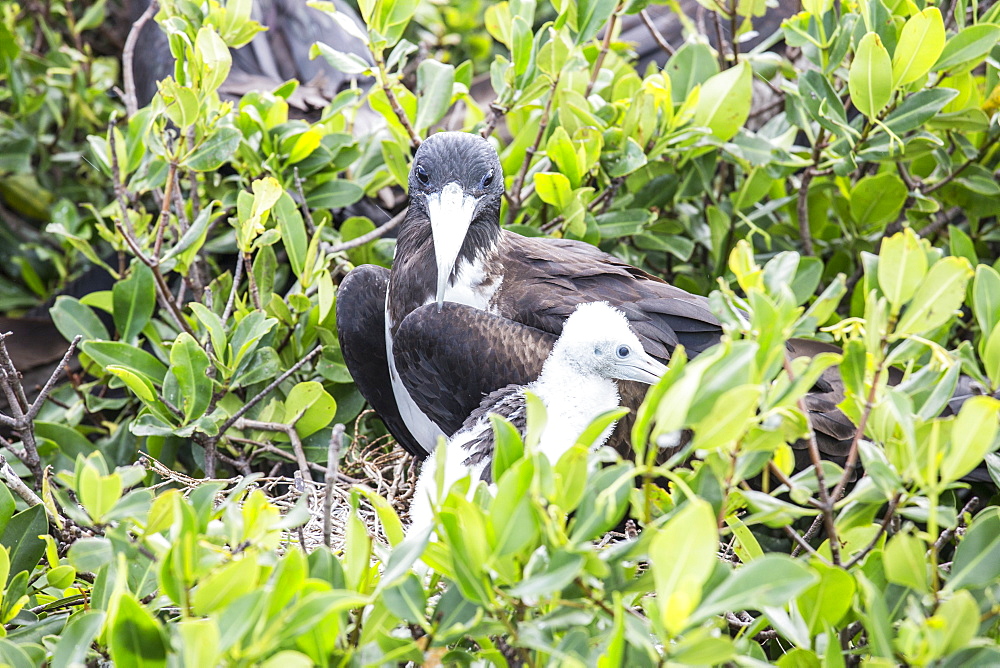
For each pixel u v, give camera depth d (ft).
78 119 39.40
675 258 33.68
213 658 13.46
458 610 15.44
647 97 28.76
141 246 28.89
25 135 37.65
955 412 27.02
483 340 25.30
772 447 16.08
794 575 13.85
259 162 30.19
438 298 25.55
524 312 26.71
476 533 14.48
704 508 13.09
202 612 14.60
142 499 17.60
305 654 15.08
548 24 29.25
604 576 14.70
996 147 31.07
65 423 29.43
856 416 18.63
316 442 28.17
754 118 39.86
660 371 23.53
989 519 16.48
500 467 15.93
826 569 16.46
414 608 15.19
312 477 27.91
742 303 17.42
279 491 28.22
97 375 29.50
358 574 15.93
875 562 17.12
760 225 32.53
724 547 23.34
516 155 32.42
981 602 16.63
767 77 34.32
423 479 23.20
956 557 16.52
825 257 32.83
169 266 27.35
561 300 26.55
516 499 14.48
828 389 26.84
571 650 14.80
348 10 44.27
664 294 27.14
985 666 15.52
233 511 16.47
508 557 14.78
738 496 17.72
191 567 14.97
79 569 17.35
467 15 43.06
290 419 26.58
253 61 41.24
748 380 14.82
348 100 31.12
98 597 17.83
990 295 19.26
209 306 28.19
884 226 31.04
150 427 25.30
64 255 39.37
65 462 27.86
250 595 13.94
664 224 30.76
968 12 32.76
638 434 15.14
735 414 14.47
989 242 32.96
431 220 26.20
